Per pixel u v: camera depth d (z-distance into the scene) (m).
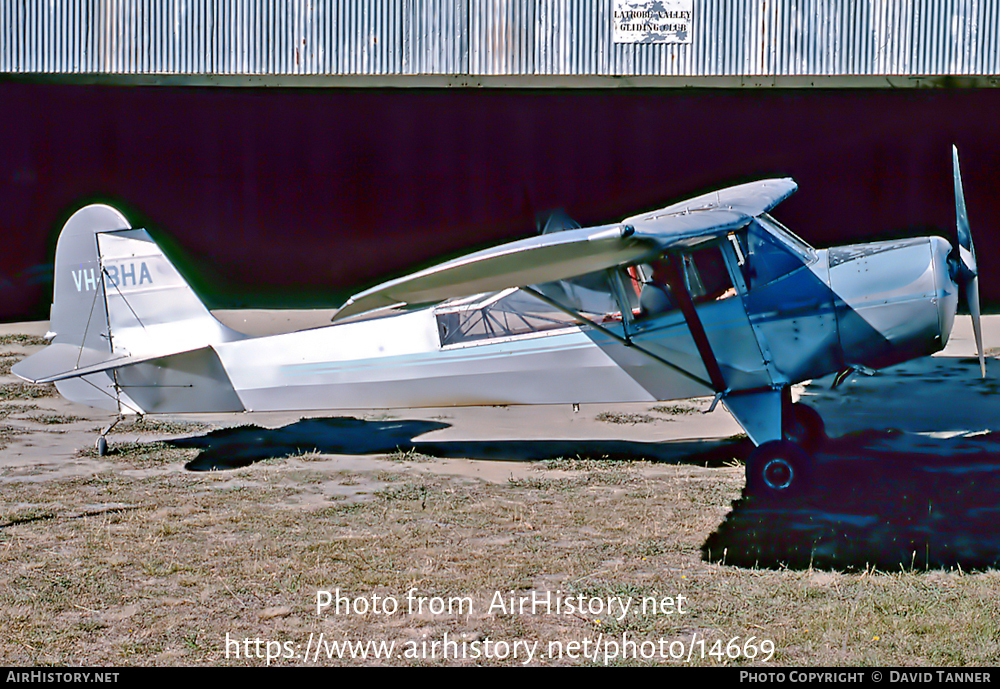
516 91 21.17
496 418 9.41
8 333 15.77
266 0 17.56
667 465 7.27
